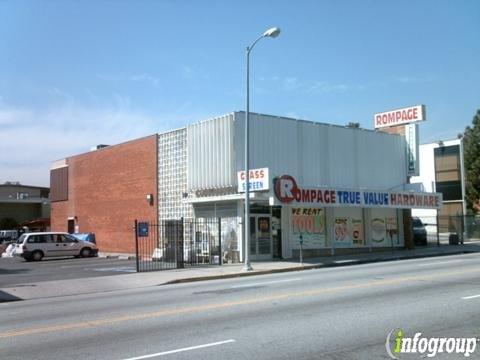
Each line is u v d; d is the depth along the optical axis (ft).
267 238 90.22
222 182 89.76
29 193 275.59
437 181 164.55
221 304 39.65
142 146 112.47
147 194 110.01
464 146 173.37
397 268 67.21
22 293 55.62
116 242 120.67
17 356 25.43
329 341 26.21
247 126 75.72
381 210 107.55
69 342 28.14
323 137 99.71
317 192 88.94
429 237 150.71
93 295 52.90
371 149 107.96
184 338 27.94
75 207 138.72
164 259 90.58
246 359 23.30
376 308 35.40
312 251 95.09
